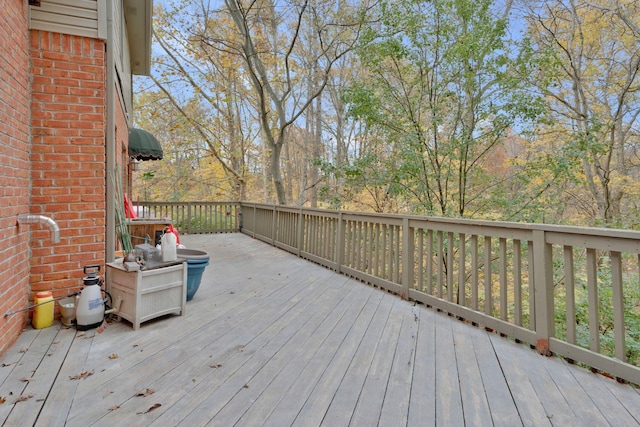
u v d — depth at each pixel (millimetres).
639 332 4465
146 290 3020
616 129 8820
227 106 14312
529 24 8609
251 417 1792
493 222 2982
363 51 6621
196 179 16281
